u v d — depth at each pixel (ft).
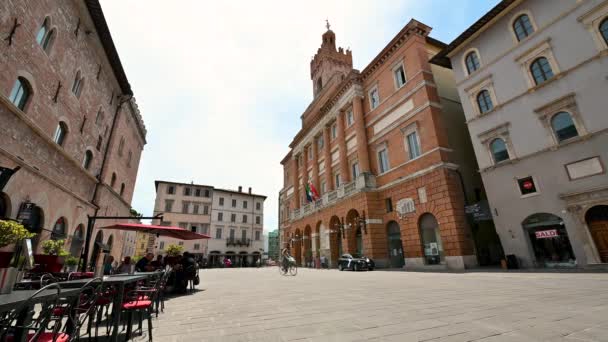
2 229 15.30
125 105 70.03
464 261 51.13
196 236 35.22
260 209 193.16
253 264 181.16
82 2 44.27
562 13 44.78
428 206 59.26
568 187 41.63
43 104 37.22
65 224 45.27
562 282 27.30
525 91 48.24
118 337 13.73
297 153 130.82
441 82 73.87
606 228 37.93
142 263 33.27
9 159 30.22
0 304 6.19
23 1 31.81
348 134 89.92
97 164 58.08
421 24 70.85
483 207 52.29
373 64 81.92
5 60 29.71
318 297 24.67
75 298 10.31
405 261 62.85
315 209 102.17
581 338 10.66
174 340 12.77
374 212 72.08
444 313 16.06
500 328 12.50
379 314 16.53
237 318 17.08
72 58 44.27
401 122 70.03
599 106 39.73
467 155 67.72
